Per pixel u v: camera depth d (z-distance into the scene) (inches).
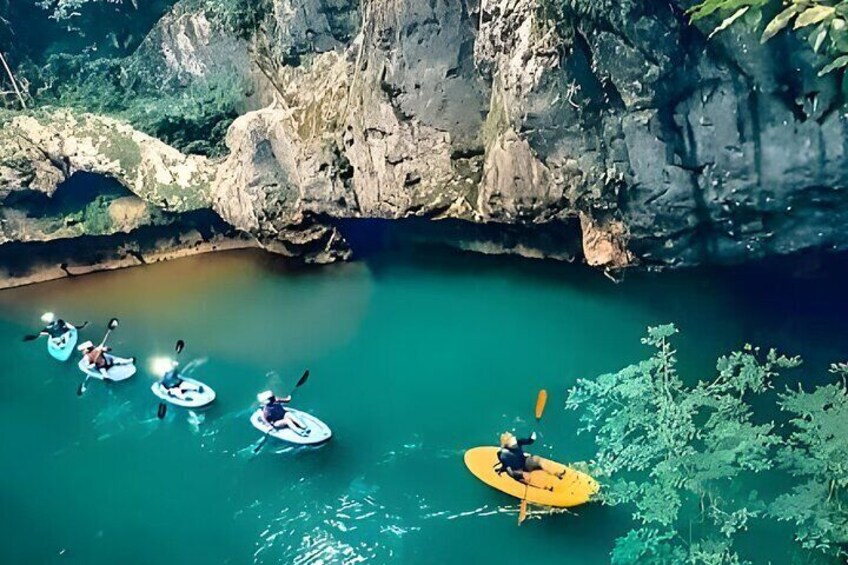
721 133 553.0
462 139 707.4
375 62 708.7
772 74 522.9
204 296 842.8
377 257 900.0
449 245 839.7
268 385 670.5
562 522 483.8
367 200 778.8
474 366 671.8
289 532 512.1
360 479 549.3
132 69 951.6
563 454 548.7
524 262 797.9
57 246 908.0
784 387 571.5
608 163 589.0
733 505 433.4
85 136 869.2
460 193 720.3
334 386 661.3
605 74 548.1
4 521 543.5
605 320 702.5
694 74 539.5
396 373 673.0
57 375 727.7
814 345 611.5
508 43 608.4
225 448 600.1
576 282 769.6
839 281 645.9
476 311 756.0
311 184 806.5
